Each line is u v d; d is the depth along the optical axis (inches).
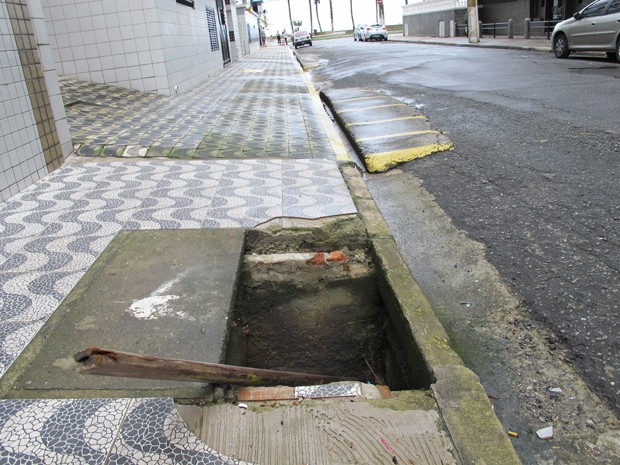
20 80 199.3
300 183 208.4
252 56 1192.8
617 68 464.1
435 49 958.4
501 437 83.1
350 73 657.6
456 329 125.3
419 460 79.0
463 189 209.9
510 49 804.0
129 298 120.4
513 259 151.4
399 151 266.5
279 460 79.2
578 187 193.3
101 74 430.6
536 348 115.1
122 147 255.3
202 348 102.9
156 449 77.8
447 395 92.2
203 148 264.5
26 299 121.0
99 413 84.3
